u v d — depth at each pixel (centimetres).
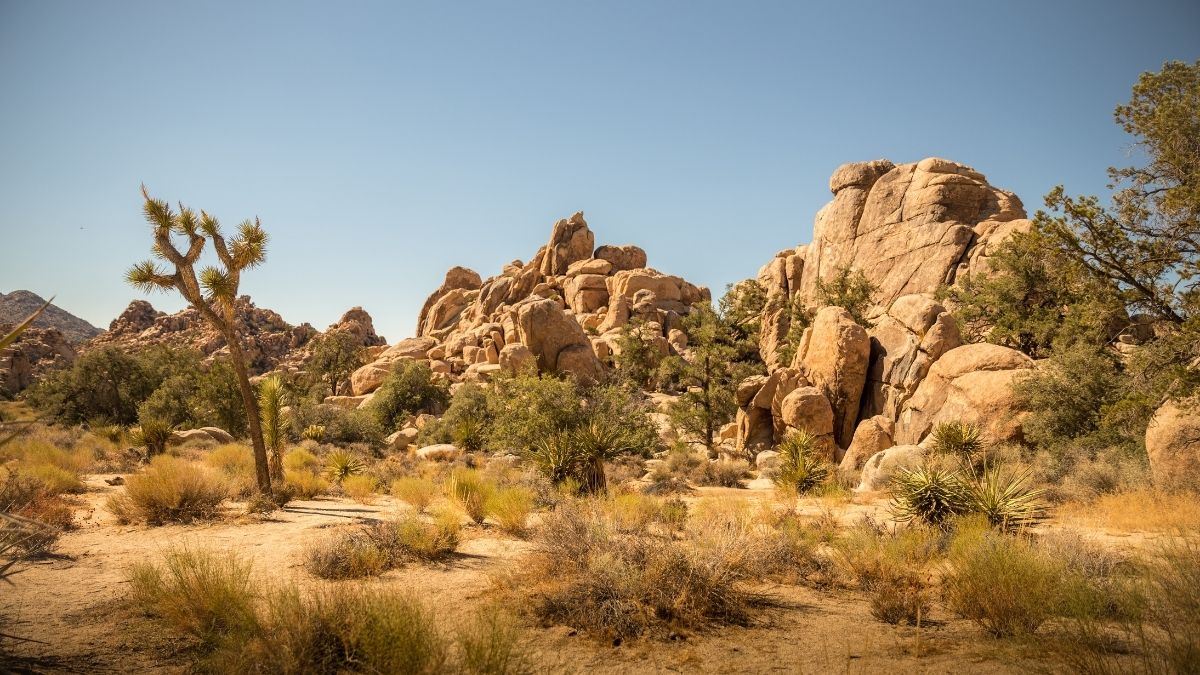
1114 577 581
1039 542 774
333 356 8381
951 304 3756
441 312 9500
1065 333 2155
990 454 1753
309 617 441
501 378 4094
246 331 12125
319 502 1341
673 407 3788
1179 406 1223
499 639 409
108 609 554
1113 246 1485
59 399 4506
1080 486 1305
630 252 9138
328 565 704
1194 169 1587
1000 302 3000
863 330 2825
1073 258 1552
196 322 12538
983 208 4612
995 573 559
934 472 1074
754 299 6022
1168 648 430
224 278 1274
